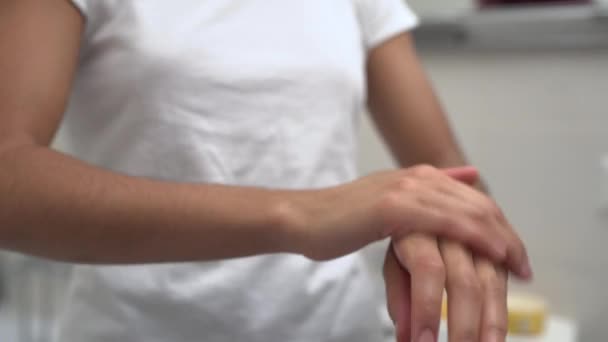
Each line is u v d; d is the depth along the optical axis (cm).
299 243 89
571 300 171
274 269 108
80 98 106
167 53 103
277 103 108
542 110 167
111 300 106
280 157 109
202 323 106
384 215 88
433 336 84
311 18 113
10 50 93
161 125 104
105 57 104
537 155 170
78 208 86
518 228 175
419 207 88
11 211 86
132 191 87
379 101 126
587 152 164
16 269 234
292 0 112
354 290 114
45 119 92
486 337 84
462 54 174
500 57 170
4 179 86
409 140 123
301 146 110
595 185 164
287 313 109
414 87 123
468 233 88
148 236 87
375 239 89
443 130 123
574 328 168
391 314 89
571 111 164
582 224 167
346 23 118
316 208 89
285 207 89
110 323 107
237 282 107
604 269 166
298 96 109
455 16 170
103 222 86
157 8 104
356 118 119
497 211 91
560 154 167
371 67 125
